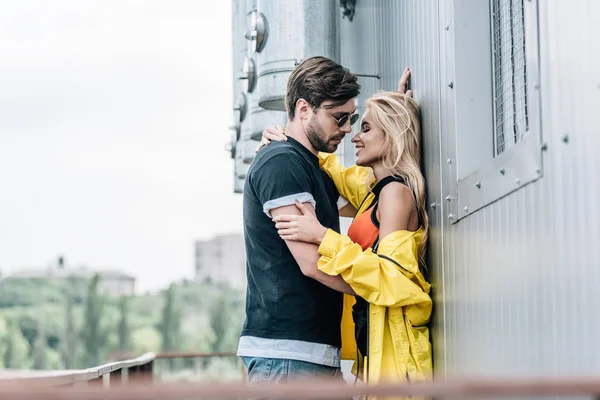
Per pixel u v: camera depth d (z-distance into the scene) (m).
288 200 4.24
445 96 4.34
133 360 5.64
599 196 2.71
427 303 4.35
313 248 4.18
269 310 4.30
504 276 3.54
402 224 4.38
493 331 3.67
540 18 3.17
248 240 4.43
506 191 3.49
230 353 8.11
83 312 117.44
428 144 4.61
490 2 4.21
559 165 3.00
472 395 1.76
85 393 1.78
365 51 6.38
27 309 116.25
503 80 4.10
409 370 4.24
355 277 4.10
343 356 4.61
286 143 4.43
